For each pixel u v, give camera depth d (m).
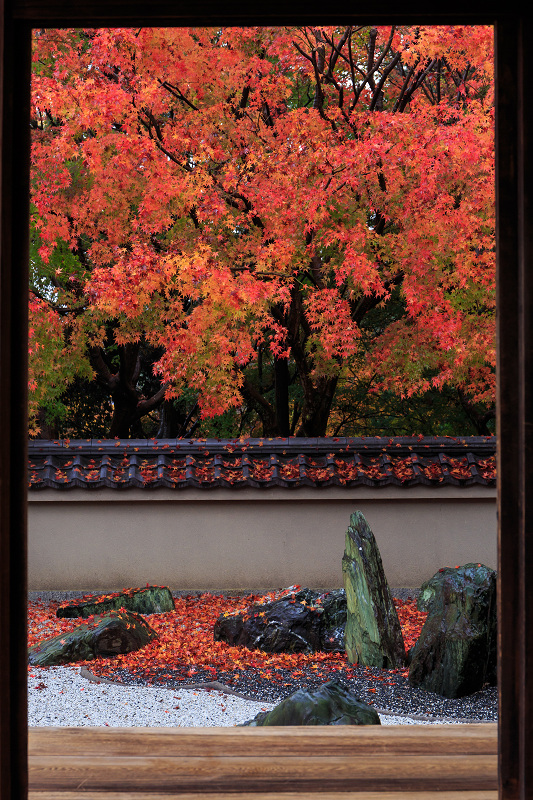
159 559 9.20
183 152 9.00
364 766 2.85
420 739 3.17
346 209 8.71
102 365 12.77
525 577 1.72
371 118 7.87
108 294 7.82
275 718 3.75
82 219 9.41
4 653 1.72
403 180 8.29
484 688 5.27
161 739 3.17
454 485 9.05
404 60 7.99
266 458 9.39
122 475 9.05
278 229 8.27
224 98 9.21
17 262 1.78
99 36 7.73
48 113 10.30
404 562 9.22
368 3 1.75
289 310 9.96
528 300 1.73
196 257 7.62
